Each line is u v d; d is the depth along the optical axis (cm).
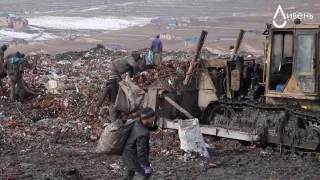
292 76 1082
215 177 929
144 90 1310
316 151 1046
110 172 950
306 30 1061
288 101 1109
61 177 905
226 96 1246
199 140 1060
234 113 1186
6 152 1072
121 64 1271
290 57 1097
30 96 1644
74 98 1511
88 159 1037
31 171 947
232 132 1134
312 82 1060
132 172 768
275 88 1116
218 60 1255
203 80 1282
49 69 2450
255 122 1120
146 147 732
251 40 8750
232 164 1010
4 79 2042
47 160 1025
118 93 1255
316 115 1020
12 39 16988
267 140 1101
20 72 1587
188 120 1090
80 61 2808
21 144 1148
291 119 1075
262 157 1055
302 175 939
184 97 1290
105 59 2900
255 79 1197
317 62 1052
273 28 1108
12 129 1270
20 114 1434
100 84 1792
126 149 742
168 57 2727
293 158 1045
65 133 1237
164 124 1231
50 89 1730
